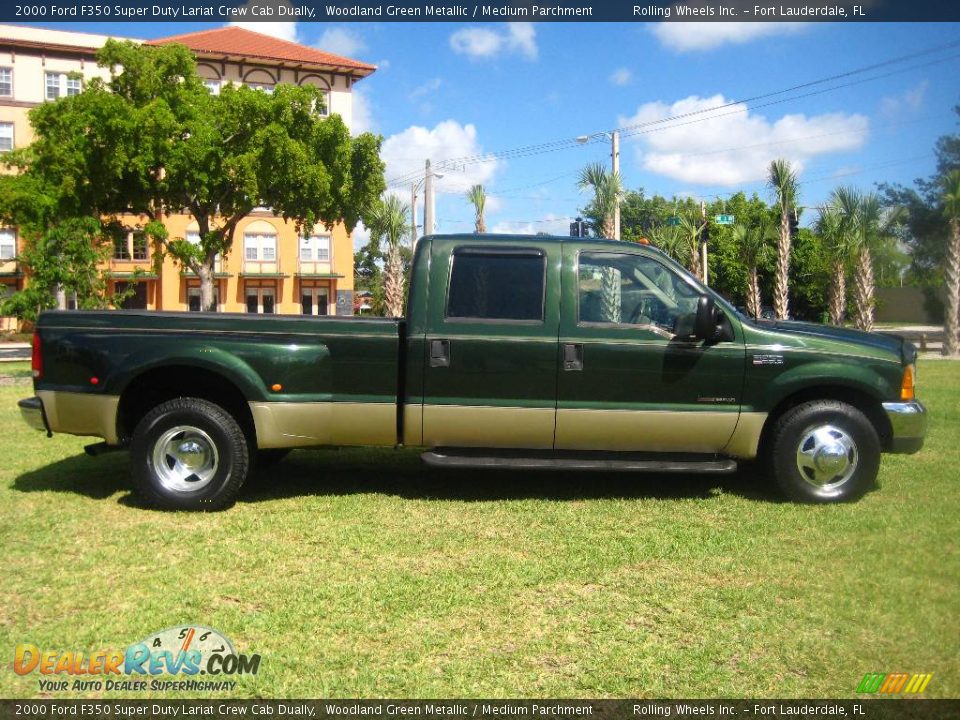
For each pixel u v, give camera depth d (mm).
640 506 5910
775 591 4277
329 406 5852
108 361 5781
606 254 6000
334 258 47125
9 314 18547
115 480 6672
